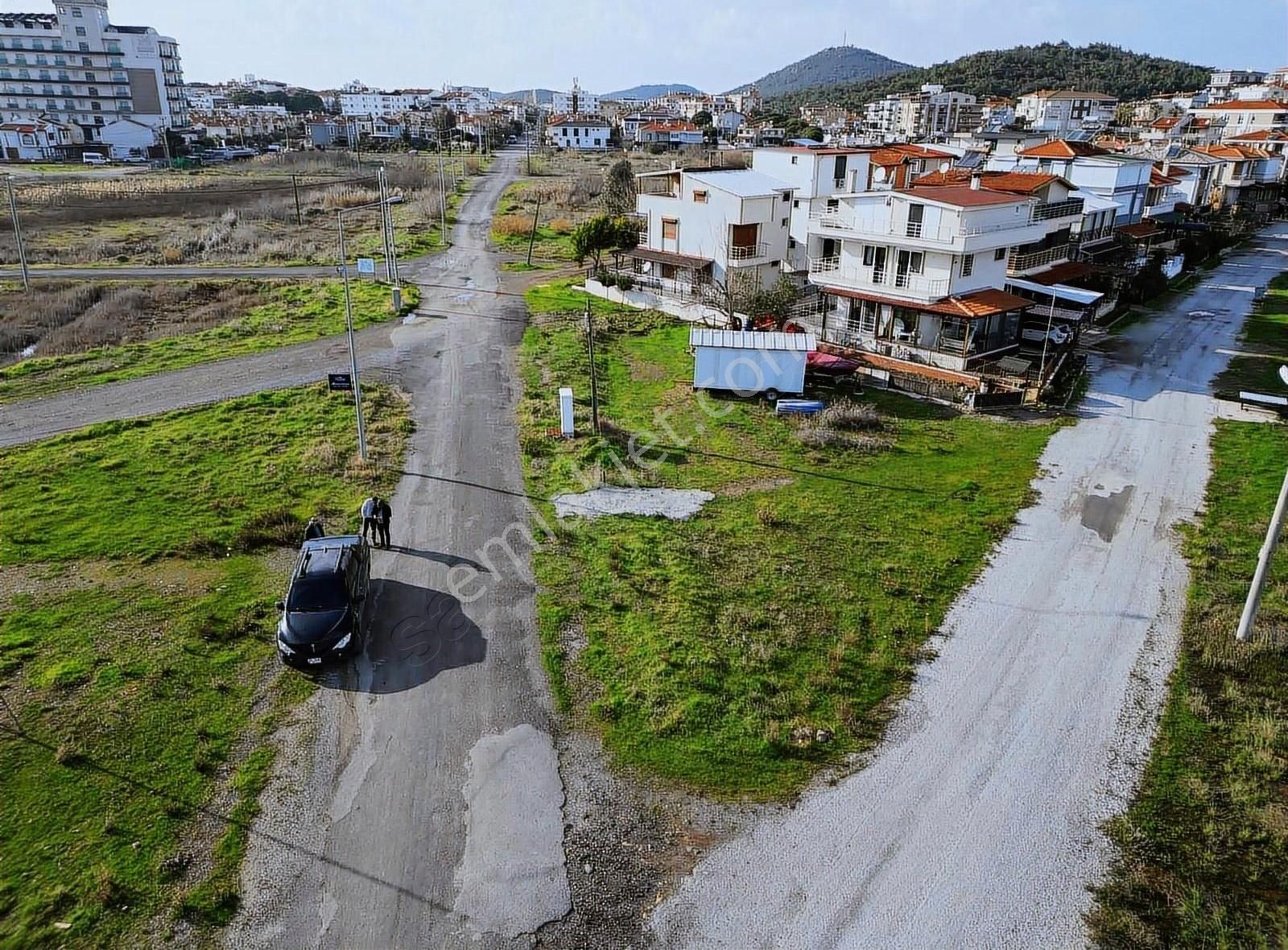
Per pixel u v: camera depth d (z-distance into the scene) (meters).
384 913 12.58
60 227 75.31
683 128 168.38
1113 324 48.59
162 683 17.36
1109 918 12.77
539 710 16.95
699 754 15.87
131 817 14.11
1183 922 12.70
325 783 15.05
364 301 50.91
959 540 24.27
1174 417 34.09
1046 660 18.98
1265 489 27.33
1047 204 43.84
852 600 21.03
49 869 13.05
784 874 13.41
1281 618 20.33
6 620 19.31
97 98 154.00
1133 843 14.13
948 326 39.22
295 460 28.66
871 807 14.80
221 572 21.80
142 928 12.19
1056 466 29.44
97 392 35.03
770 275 51.56
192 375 37.34
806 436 31.27
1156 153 81.50
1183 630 20.20
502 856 13.62
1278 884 13.34
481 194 98.06
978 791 15.22
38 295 50.94
